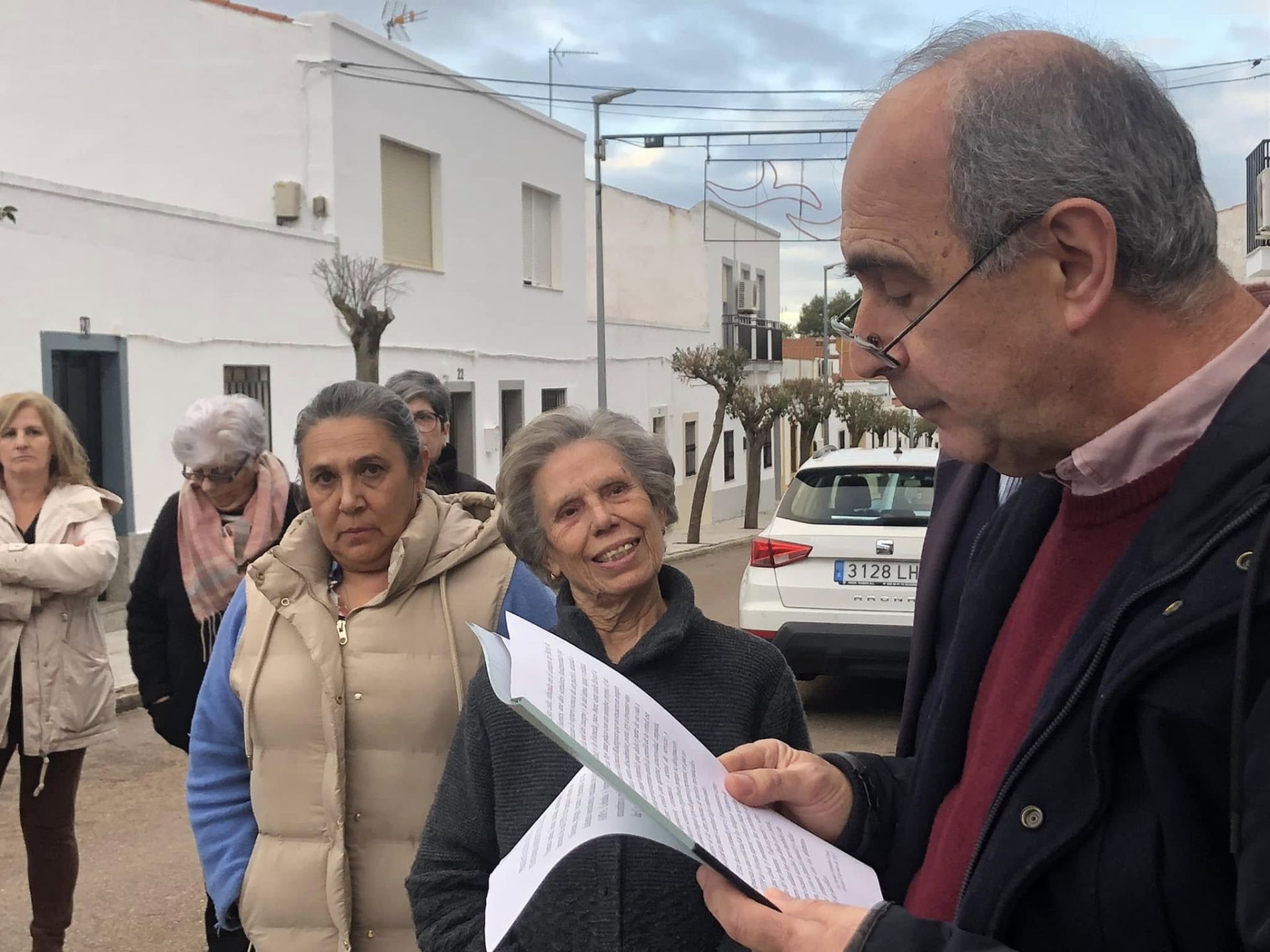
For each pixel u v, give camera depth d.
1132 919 0.95
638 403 20.75
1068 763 1.01
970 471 1.66
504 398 16.48
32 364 8.68
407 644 2.24
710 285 25.41
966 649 1.35
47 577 3.50
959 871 1.23
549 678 1.30
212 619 3.16
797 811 1.40
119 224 9.48
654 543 1.96
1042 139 1.00
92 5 11.91
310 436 2.29
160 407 9.99
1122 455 1.07
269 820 2.22
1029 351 1.05
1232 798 0.87
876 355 1.14
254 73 12.33
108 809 5.23
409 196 13.92
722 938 1.76
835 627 6.29
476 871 1.91
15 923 3.99
